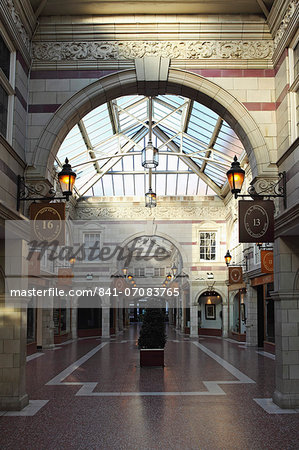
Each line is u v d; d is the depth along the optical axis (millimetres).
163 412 7789
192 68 9047
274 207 8477
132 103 19203
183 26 9070
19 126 8359
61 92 8953
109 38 9086
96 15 9078
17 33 8102
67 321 24234
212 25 9094
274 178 8641
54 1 8648
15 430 6750
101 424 7062
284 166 8234
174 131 21875
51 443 6172
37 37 9070
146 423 7121
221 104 9016
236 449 5930
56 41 9086
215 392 9438
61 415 7598
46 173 8633
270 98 8961
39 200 8500
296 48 8102
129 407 8141
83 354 16859
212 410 7914
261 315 19312
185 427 6895
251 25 9094
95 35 9086
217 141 19484
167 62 9023
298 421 7176
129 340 23688
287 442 6172
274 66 9008
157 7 8883
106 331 24969
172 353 16953
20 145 8422
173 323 38781
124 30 9078
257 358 15266
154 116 21797
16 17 8055
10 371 8000
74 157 20750
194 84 9016
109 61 9023
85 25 9078
